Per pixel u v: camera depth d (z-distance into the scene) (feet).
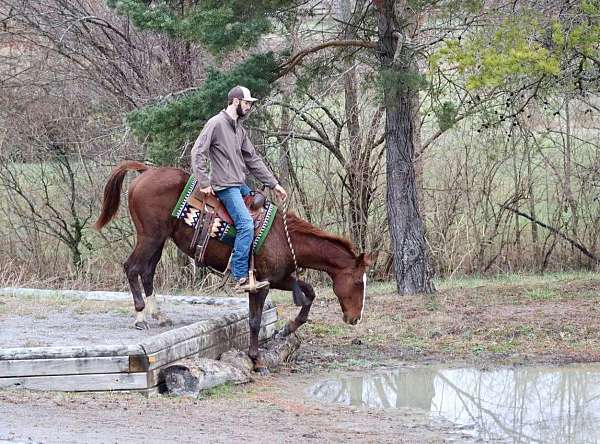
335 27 59.47
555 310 47.37
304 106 55.21
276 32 59.26
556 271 66.33
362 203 66.54
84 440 23.24
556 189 66.54
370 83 52.13
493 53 41.60
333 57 55.42
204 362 32.09
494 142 61.98
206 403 29.91
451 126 51.70
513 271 66.59
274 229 34.40
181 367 30.81
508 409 31.48
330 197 66.85
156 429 25.49
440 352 41.04
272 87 56.18
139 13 50.83
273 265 34.35
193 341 32.99
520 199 66.69
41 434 23.58
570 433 28.25
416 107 63.16
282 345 38.24
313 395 33.09
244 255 33.32
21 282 66.54
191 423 26.71
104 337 33.88
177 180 34.58
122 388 29.84
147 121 53.26
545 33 44.55
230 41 49.78
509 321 45.39
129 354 29.84
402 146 53.01
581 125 66.13
